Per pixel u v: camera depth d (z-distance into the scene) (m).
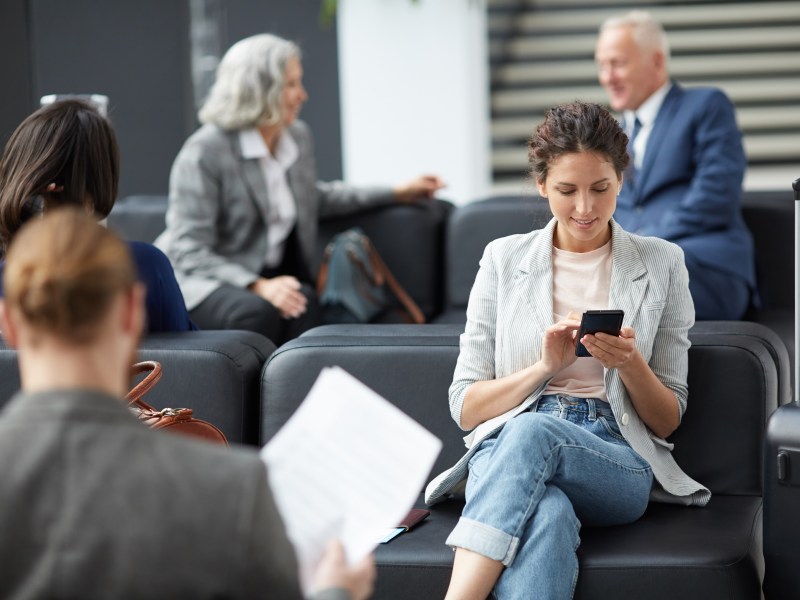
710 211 4.28
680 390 2.72
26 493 1.25
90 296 1.28
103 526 1.24
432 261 4.74
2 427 1.28
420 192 4.77
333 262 4.61
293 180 4.52
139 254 3.02
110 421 1.29
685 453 2.82
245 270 4.29
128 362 1.37
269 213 4.45
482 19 7.23
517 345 2.70
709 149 4.32
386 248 4.75
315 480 1.58
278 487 1.56
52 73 6.09
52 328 1.28
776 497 2.42
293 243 4.57
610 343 2.49
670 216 4.32
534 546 2.37
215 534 1.25
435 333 3.02
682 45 9.59
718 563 2.39
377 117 6.88
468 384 2.73
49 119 2.68
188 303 4.20
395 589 2.48
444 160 6.91
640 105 4.50
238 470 1.29
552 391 2.68
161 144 6.37
